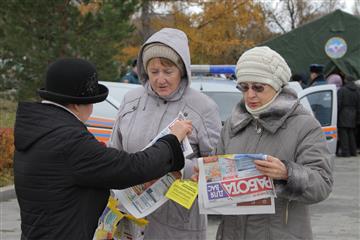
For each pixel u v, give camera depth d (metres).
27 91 12.14
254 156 2.53
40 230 2.39
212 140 3.20
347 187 9.16
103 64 12.05
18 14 11.84
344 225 6.67
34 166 2.39
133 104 3.37
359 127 13.88
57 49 11.81
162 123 3.21
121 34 12.09
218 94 7.32
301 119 2.67
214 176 2.58
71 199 2.39
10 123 11.91
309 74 14.53
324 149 2.63
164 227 3.19
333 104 9.05
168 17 19.42
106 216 2.88
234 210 2.57
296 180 2.47
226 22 19.41
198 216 3.22
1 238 5.97
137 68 3.35
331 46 14.49
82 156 2.37
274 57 2.67
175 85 3.21
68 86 2.46
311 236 2.71
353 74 14.37
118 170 2.43
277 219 2.65
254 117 2.75
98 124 6.84
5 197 7.89
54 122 2.42
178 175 2.82
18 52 11.81
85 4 12.62
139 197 2.83
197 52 19.55
